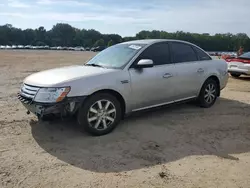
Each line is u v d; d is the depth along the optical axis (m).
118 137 4.35
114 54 5.25
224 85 6.68
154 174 3.21
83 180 3.04
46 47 108.25
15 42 121.62
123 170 3.29
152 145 4.06
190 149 3.96
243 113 5.93
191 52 5.94
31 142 4.08
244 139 4.40
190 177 3.15
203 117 5.54
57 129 4.64
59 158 3.58
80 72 4.47
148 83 4.88
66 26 132.25
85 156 3.65
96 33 132.62
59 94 3.96
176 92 5.45
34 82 4.26
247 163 3.54
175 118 5.42
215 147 4.06
